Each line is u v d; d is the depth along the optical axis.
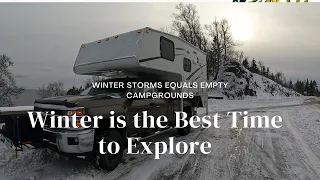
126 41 5.75
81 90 6.54
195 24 41.00
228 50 45.19
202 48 42.22
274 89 53.12
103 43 6.23
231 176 4.16
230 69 43.34
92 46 6.51
